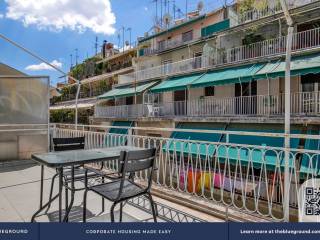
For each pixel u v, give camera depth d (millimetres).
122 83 27609
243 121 14531
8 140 6973
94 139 6609
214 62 18297
